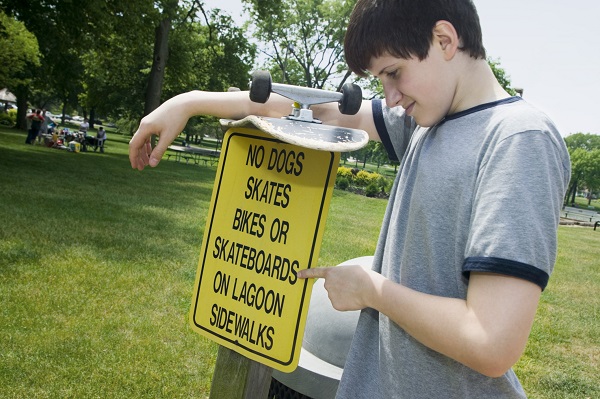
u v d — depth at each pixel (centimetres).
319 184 132
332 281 125
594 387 473
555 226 105
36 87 3164
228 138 150
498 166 108
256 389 148
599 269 1274
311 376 185
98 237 741
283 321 135
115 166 1964
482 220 105
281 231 137
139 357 407
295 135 113
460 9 116
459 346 104
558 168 108
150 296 536
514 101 117
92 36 1880
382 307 117
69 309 475
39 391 343
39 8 1705
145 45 2230
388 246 135
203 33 3266
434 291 120
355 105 140
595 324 695
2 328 422
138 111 4278
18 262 580
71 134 2842
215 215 150
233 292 144
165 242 768
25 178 1267
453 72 118
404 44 114
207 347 439
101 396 348
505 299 101
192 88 3347
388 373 129
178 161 2912
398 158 163
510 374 128
